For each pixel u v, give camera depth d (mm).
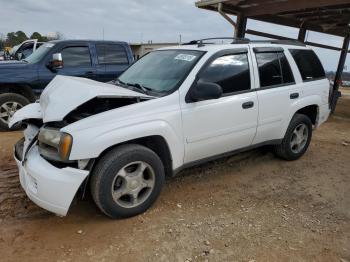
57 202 3109
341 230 3480
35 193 3188
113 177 3277
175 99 3674
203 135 3934
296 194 4293
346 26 11219
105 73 7832
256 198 4133
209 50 4109
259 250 3096
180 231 3348
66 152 3055
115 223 3451
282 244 3197
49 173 3082
